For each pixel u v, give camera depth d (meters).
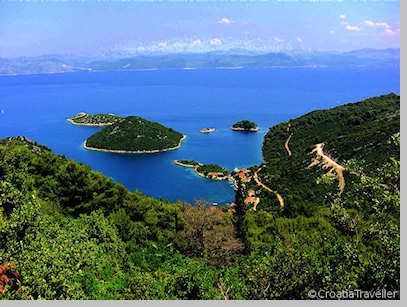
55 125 192.62
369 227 13.61
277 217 34.34
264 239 27.69
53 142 156.00
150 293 15.34
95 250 21.97
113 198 33.94
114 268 21.08
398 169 12.70
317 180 15.64
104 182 35.28
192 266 21.23
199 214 33.59
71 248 17.66
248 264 17.38
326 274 13.30
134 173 116.62
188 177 110.75
